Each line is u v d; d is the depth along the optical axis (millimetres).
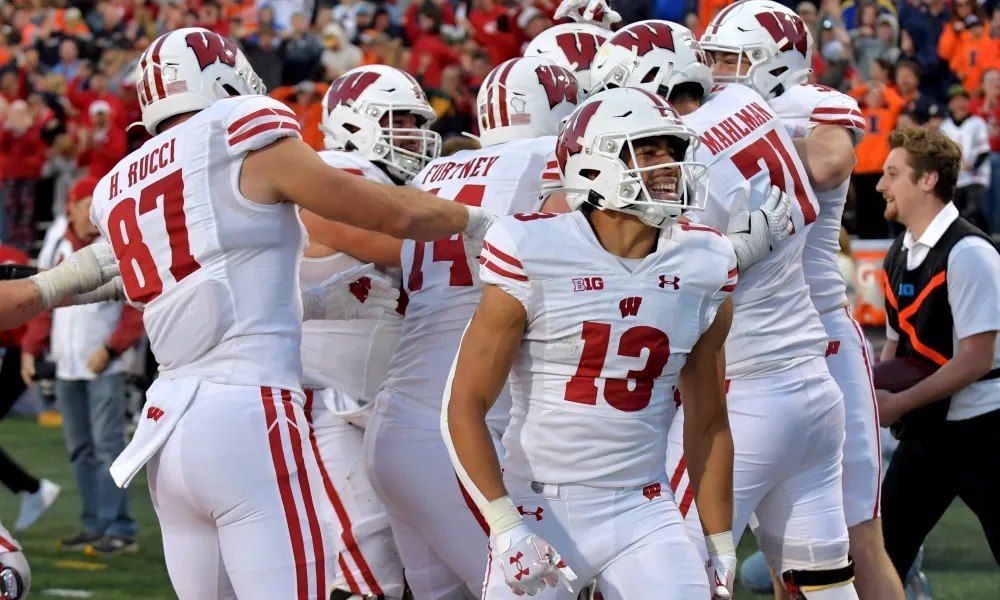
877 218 36719
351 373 15891
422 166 15570
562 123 12445
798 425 14391
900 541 17625
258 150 12188
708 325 11617
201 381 12141
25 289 12883
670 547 11352
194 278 12172
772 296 14453
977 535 25203
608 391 11266
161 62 12906
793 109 15695
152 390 12445
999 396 16984
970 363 16750
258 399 12086
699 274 11445
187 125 12383
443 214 12742
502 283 11070
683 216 13648
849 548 15562
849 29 43594
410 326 14633
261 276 12273
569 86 15625
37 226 46781
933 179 17297
